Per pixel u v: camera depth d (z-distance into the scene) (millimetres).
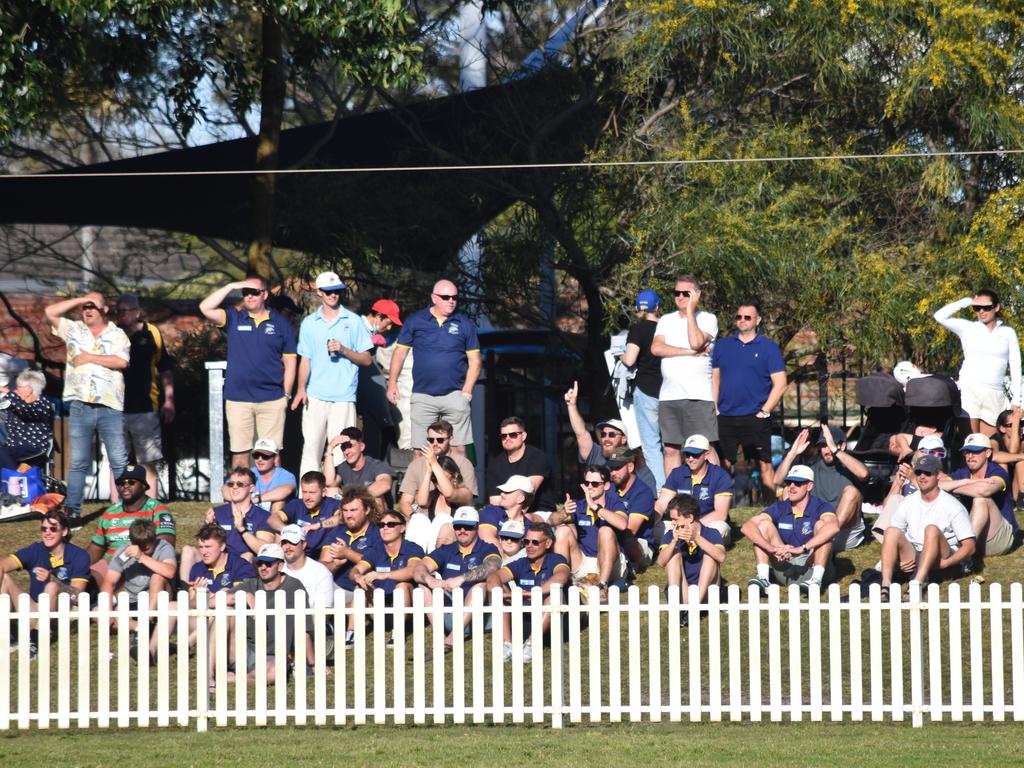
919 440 48562
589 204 70562
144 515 44469
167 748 31609
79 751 31391
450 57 76000
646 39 65750
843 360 65625
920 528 43125
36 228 93750
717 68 65500
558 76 71875
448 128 74125
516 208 72375
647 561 46375
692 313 47844
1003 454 47906
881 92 66875
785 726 33844
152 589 42094
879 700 34125
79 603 34469
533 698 34375
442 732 33594
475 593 34531
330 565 43438
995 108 64062
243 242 82500
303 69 70250
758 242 61406
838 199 66312
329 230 70000
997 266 61844
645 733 33125
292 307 55594
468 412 49719
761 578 43875
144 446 52188
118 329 51250
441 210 70438
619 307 66250
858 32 64875
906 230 68625
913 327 63188
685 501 42188
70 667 37594
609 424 45750
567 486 76500
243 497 44438
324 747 31484
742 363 49281
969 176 68188
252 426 50406
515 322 77938
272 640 37812
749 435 49344
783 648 41156
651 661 34344
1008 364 53156
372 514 44000
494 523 43500
